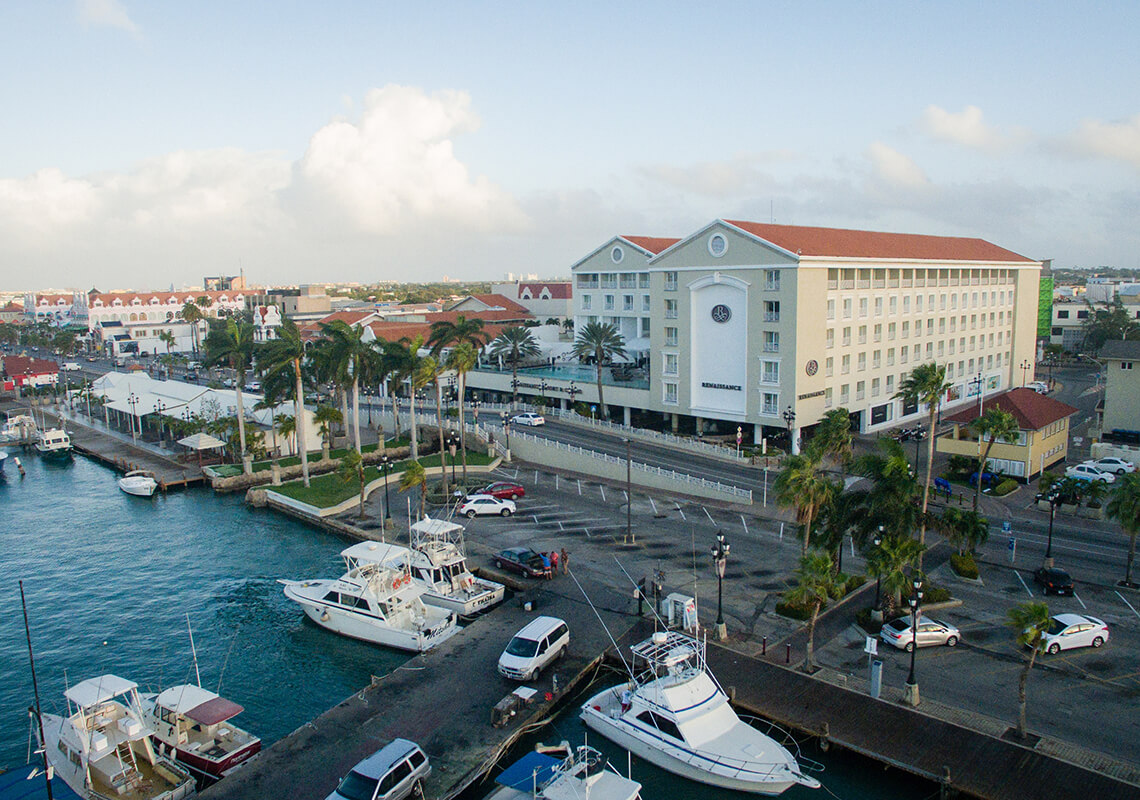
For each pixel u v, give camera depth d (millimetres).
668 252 88312
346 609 44312
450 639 40719
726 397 85375
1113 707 32312
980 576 46969
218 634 45594
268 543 61969
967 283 107438
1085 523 57469
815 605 35281
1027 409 69438
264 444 88562
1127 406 81875
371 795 26891
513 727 32438
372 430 101938
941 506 61594
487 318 162125
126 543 63031
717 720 31359
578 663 37500
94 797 29438
